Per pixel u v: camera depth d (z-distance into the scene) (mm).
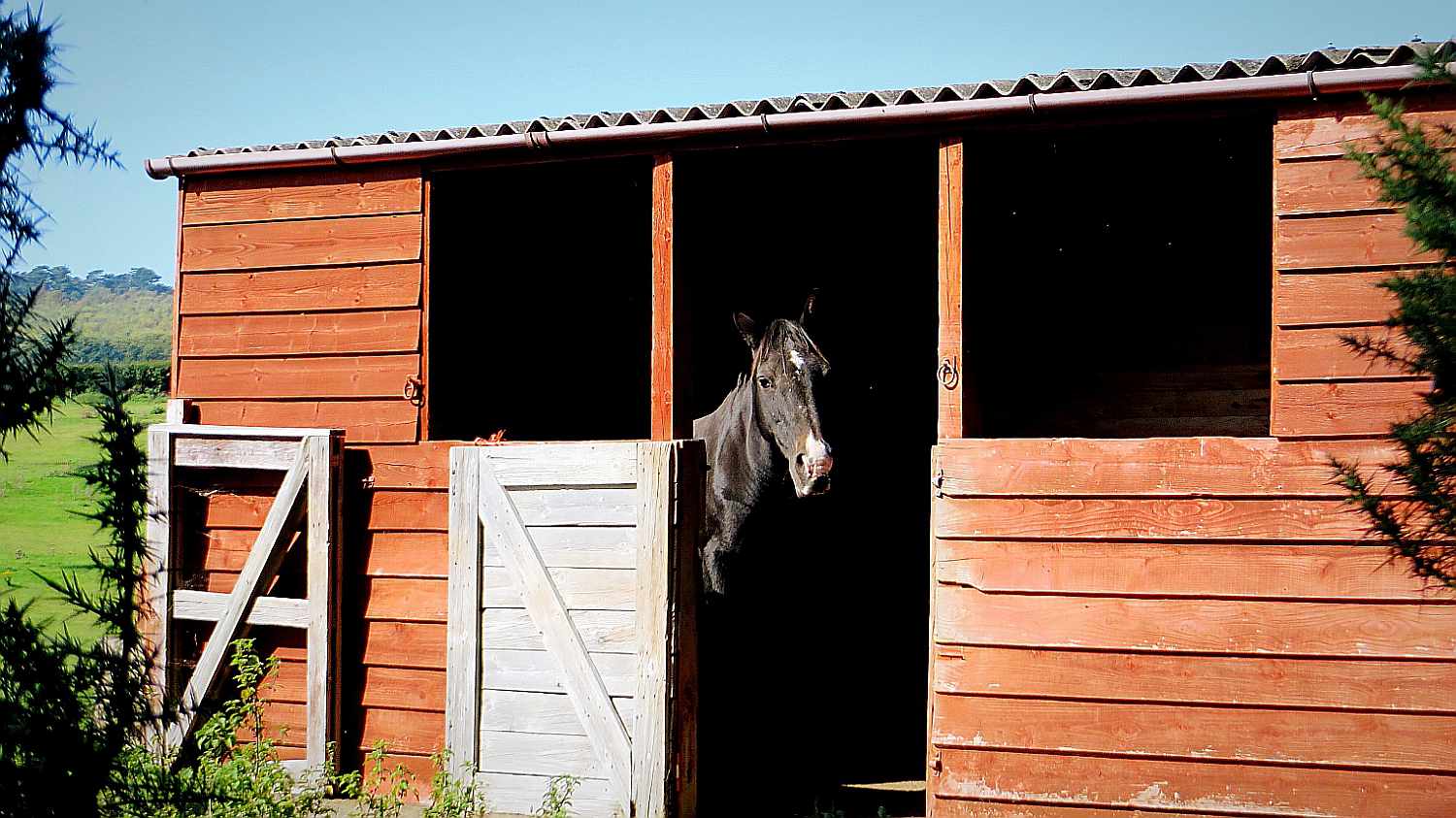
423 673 6199
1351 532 4887
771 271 10203
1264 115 5191
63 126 3477
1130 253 8789
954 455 5367
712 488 6801
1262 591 4980
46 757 3219
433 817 5141
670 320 5973
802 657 7781
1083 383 8781
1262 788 4945
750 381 6520
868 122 5492
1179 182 7871
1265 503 4992
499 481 5816
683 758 5602
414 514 6285
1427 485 4160
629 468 5586
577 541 5680
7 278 3330
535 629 5715
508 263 9133
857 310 10320
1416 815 4777
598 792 5547
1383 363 4879
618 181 7590
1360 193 4941
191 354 6777
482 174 7309
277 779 5375
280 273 6648
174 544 6465
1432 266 4227
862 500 10086
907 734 7691
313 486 6230
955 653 5312
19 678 3236
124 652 3477
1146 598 5105
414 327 6367
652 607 5508
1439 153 4059
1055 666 5188
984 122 5395
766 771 6742
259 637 6434
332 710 6180
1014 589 5246
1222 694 4992
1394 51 4828
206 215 6805
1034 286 8953
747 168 7484
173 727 6203
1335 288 4965
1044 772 5184
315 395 6527
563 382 10422
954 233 5488
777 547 6930
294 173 6652
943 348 5492
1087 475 5191
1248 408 8336
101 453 3580
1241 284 8531
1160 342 8688
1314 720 4898
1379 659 4836
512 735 5734
